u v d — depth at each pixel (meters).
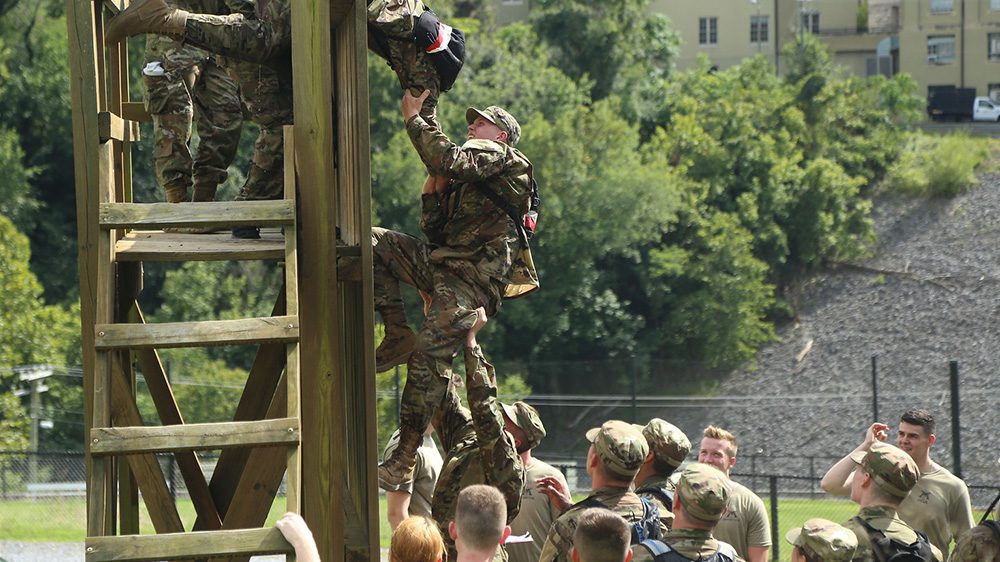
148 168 75.75
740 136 88.75
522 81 82.88
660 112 96.38
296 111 8.67
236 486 9.41
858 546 9.92
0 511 32.03
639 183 78.88
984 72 112.19
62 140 83.81
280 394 8.66
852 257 89.62
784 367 80.00
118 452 7.51
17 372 53.59
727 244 81.06
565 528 9.34
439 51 9.66
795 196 88.69
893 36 114.38
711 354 79.38
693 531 8.77
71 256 81.19
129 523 10.42
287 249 8.27
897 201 95.00
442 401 10.22
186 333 7.89
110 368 7.82
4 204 76.38
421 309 68.69
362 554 9.56
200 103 10.46
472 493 7.97
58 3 86.31
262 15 9.00
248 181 10.06
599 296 80.06
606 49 94.50
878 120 96.94
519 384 63.66
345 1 9.08
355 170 9.12
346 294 10.01
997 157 98.62
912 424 12.64
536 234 78.50
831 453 62.38
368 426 8.96
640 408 65.19
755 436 64.75
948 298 84.44
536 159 79.19
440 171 9.30
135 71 76.31
